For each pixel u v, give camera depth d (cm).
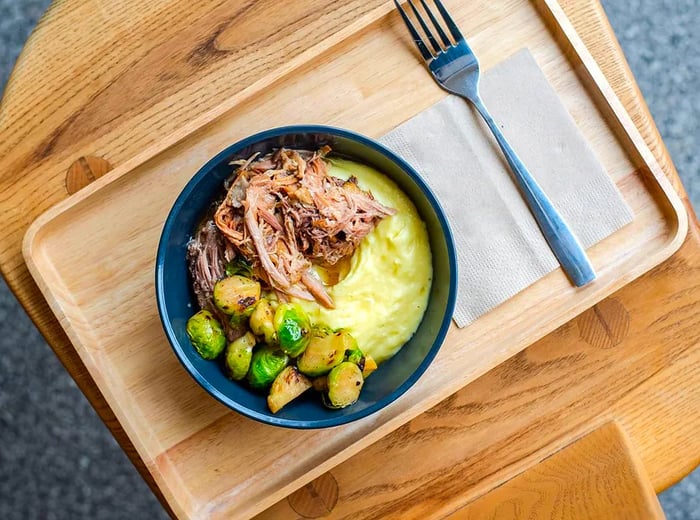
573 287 43
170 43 43
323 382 39
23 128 43
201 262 39
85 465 74
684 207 44
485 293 43
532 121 43
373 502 44
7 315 73
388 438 44
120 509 74
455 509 43
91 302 42
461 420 44
